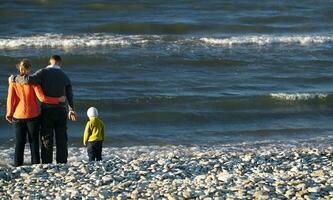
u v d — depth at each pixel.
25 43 86.62
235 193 29.14
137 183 31.72
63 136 36.50
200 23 101.88
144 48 86.12
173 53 82.75
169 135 53.34
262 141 51.69
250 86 69.31
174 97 62.88
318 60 80.62
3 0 113.62
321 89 68.75
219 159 36.56
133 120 57.56
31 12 106.56
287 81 71.75
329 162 35.66
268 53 84.75
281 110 61.62
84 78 70.69
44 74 35.44
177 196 28.98
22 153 36.22
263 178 31.44
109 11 110.31
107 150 47.84
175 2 116.12
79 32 95.81
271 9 113.56
